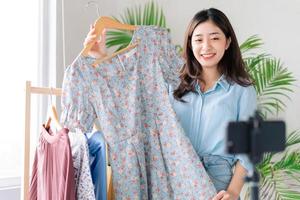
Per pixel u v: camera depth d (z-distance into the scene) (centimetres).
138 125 128
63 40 196
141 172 127
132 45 130
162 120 129
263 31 207
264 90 189
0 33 196
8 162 200
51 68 195
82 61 121
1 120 197
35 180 146
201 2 221
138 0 233
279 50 203
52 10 195
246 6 211
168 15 230
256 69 196
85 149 115
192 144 130
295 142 185
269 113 199
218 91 129
